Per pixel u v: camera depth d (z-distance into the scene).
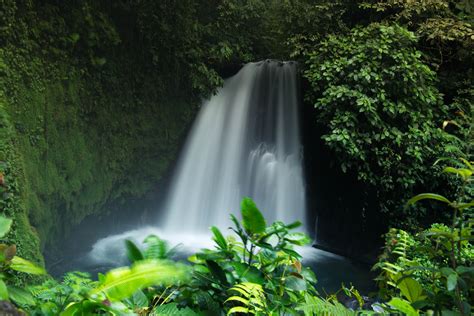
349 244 9.09
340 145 7.81
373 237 8.64
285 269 2.13
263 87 10.18
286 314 1.90
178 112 9.59
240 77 10.51
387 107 7.57
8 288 1.46
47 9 6.17
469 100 7.91
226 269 2.02
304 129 9.77
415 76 7.71
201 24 10.05
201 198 10.02
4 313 1.15
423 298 2.10
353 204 9.10
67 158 6.65
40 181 5.91
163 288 1.97
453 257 1.95
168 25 8.48
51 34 6.29
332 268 8.18
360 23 9.27
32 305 1.69
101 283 1.34
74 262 7.23
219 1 10.48
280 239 2.18
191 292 1.85
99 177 7.70
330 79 7.94
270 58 11.66
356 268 8.22
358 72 7.75
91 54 7.12
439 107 7.87
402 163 7.84
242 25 11.07
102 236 8.61
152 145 9.09
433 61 8.72
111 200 8.45
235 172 10.19
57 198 6.48
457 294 1.81
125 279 1.21
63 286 2.21
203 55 9.49
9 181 4.33
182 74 9.39
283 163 9.88
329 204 9.70
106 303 1.41
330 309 1.81
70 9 6.57
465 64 8.59
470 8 8.51
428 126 7.72
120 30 7.80
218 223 10.02
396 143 7.79
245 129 10.29
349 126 7.66
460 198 2.02
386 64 7.81
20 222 4.39
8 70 5.38
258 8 11.22
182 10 8.78
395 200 8.15
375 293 2.68
